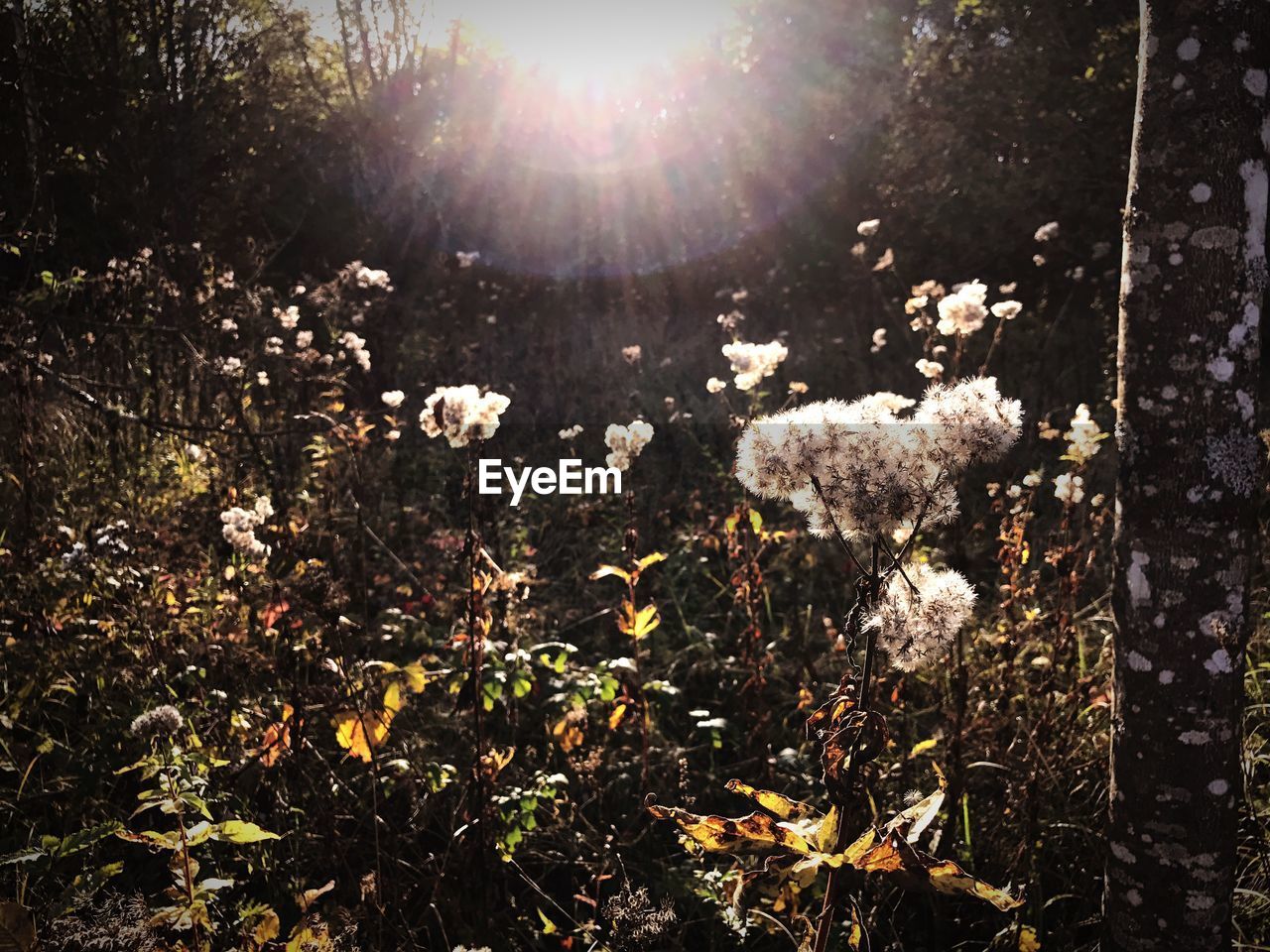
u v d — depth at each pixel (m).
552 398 8.33
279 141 12.76
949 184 10.66
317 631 3.54
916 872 1.76
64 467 5.37
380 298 8.55
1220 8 1.93
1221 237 1.97
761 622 4.74
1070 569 3.07
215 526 4.68
